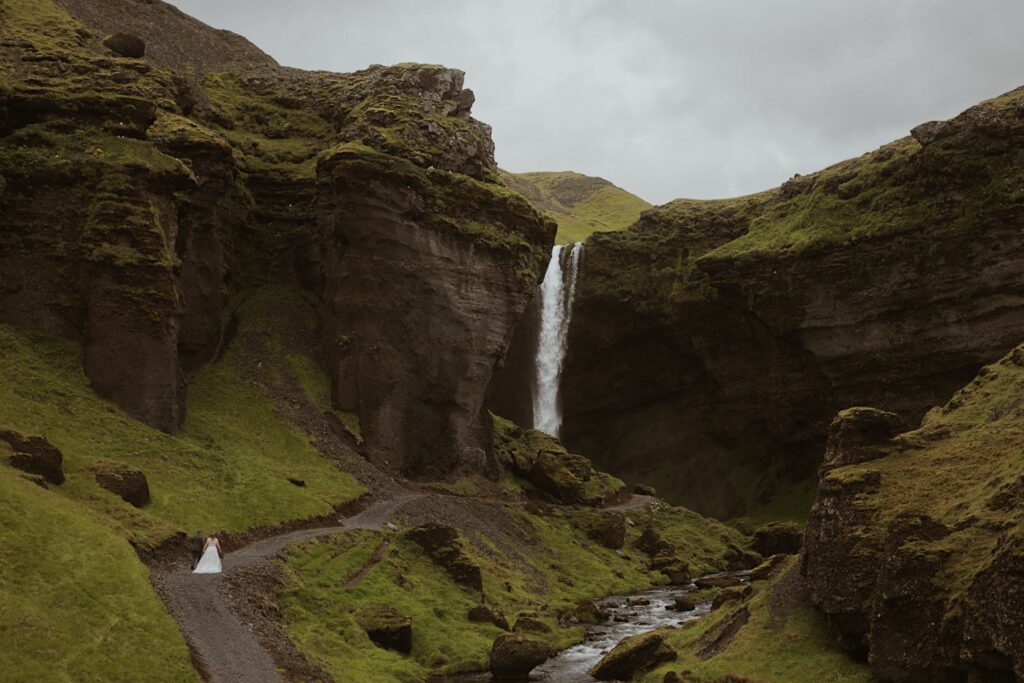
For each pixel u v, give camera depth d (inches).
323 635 1594.5
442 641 1784.0
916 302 3683.6
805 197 4350.4
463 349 3260.3
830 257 3880.4
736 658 1418.6
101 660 1156.5
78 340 2353.6
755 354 4338.1
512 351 4847.4
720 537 3570.4
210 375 2906.0
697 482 4532.5
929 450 1482.5
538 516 3120.1
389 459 3002.0
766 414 4286.4
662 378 4761.3
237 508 2065.7
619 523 3181.6
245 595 1579.7
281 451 2669.8
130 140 2591.0
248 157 3639.3
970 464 1370.6
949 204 3624.5
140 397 2322.8
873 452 1507.1
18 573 1245.1
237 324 3191.4
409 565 2096.5
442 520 2613.2
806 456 4220.0
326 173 3299.7
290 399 2970.0
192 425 2522.1
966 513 1231.5
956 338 3587.6
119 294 2347.4
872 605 1262.3
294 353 3169.3
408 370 3125.0
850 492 1421.0
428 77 3705.7
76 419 2133.4
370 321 3097.9
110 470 1831.9
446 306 3230.8
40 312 2349.9
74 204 2438.5
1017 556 1000.2
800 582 1542.8
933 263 3631.9
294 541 1982.0
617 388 4835.1
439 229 3248.0
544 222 3659.0
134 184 2472.9
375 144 3270.2
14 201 2422.5
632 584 2819.9
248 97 3993.6
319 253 3454.7
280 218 3555.6
